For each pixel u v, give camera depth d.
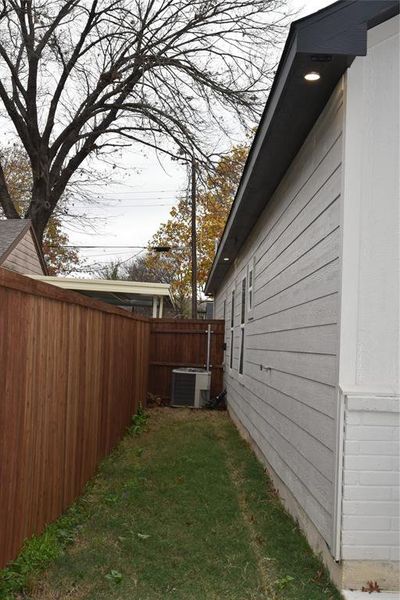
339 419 3.27
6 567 3.17
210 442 7.80
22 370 3.39
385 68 3.39
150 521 4.38
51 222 25.22
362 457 3.25
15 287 3.18
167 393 12.94
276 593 3.19
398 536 3.22
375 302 3.33
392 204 3.35
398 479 3.24
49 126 16.50
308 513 4.04
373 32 3.38
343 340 3.32
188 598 3.10
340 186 3.43
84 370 5.11
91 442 5.50
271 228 6.30
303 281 4.44
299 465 4.41
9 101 15.80
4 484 3.10
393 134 3.37
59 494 4.31
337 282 3.43
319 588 3.27
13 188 24.41
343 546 3.21
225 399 12.01
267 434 6.17
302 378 4.38
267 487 5.53
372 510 3.23
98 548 3.76
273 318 5.98
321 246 3.89
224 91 14.05
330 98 3.72
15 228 13.48
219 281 15.00
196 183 15.28
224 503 4.91
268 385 6.19
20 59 15.13
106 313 6.14
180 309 33.00
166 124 15.04
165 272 35.69
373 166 3.36
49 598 3.01
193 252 22.34
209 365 12.92
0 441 3.03
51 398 4.04
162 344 13.05
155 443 7.59
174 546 3.86
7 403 3.13
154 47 14.55
